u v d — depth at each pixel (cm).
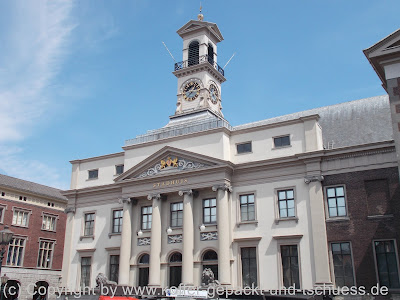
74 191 4362
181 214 3722
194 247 3538
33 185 5838
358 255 3009
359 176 3148
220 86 4828
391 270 2905
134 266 3784
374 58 2533
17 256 5153
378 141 3434
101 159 4409
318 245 3106
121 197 4016
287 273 3206
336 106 4072
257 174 3509
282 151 3475
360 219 3066
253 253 3369
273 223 3338
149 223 3872
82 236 4209
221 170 3509
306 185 3303
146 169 3912
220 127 3659
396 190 3005
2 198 5112
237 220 3475
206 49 4697
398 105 2408
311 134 3381
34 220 5459
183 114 4441
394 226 2950
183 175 3672
